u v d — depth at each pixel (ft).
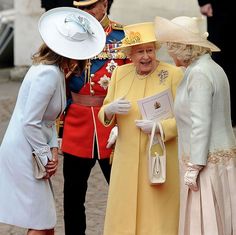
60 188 100.68
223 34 126.72
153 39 69.72
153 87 71.05
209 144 64.44
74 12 71.36
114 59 76.79
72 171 77.66
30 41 167.94
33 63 68.90
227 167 65.00
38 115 67.67
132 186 71.00
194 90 64.13
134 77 71.72
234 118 127.85
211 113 64.34
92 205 94.73
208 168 64.44
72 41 69.21
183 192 66.03
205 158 63.93
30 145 68.39
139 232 71.26
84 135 76.84
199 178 64.64
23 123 67.82
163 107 70.69
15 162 68.49
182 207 66.18
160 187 70.74
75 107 77.15
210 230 64.23
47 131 69.15
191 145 64.03
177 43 65.67
